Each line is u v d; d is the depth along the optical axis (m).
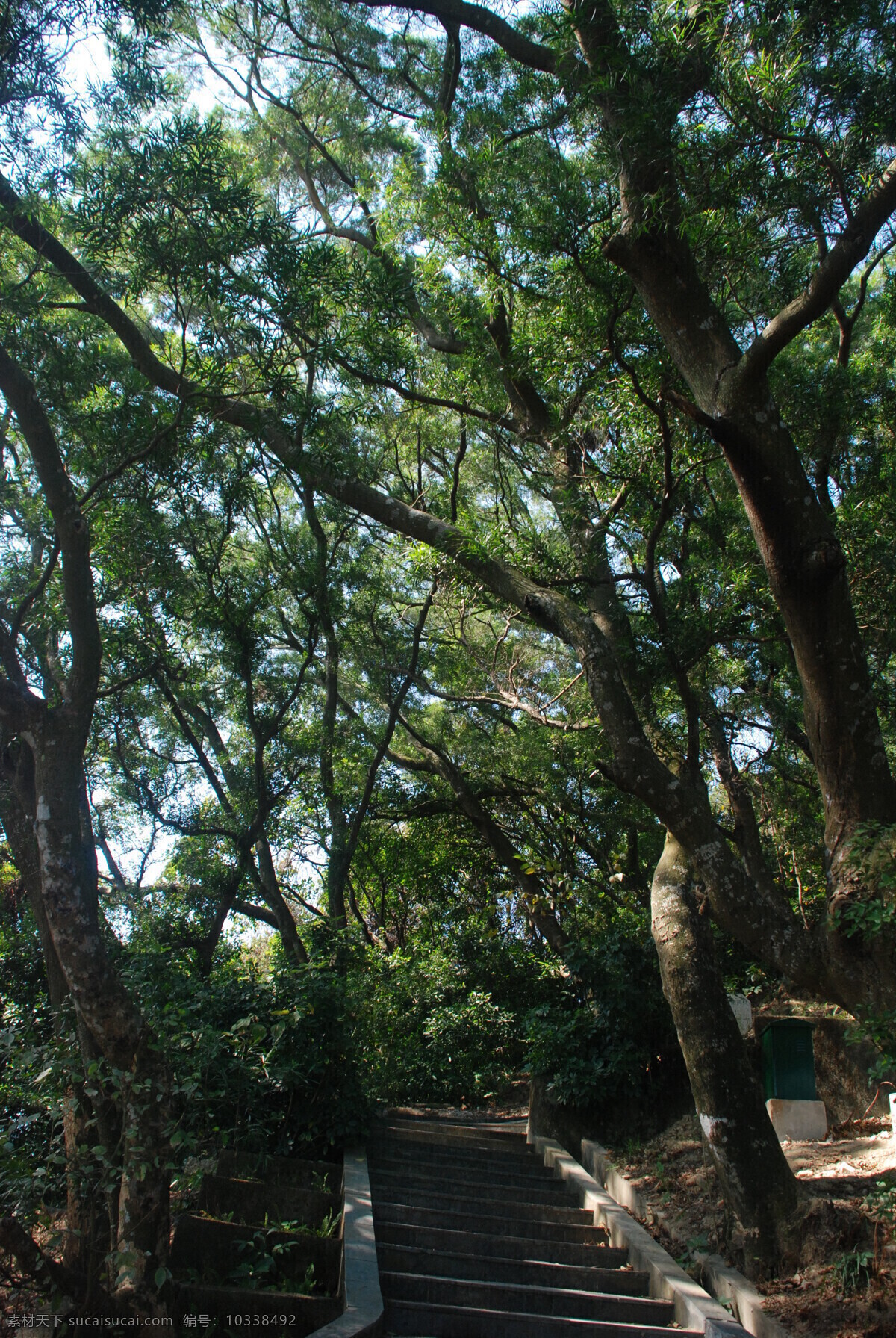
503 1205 8.65
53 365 8.90
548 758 15.12
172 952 10.52
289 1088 8.41
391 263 10.31
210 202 7.66
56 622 9.88
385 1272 6.57
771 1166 7.57
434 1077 14.02
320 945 11.58
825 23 7.05
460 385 11.27
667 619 9.12
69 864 5.51
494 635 15.09
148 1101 5.17
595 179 9.10
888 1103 9.55
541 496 13.66
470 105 11.02
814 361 11.60
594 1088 10.98
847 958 6.63
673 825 7.49
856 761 6.99
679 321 7.60
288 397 8.97
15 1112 6.65
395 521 9.93
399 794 18.25
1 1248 4.49
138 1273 4.87
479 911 18.56
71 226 7.87
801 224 8.05
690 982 8.36
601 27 8.02
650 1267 7.38
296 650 15.09
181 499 9.46
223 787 14.38
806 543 7.00
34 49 7.09
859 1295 6.31
